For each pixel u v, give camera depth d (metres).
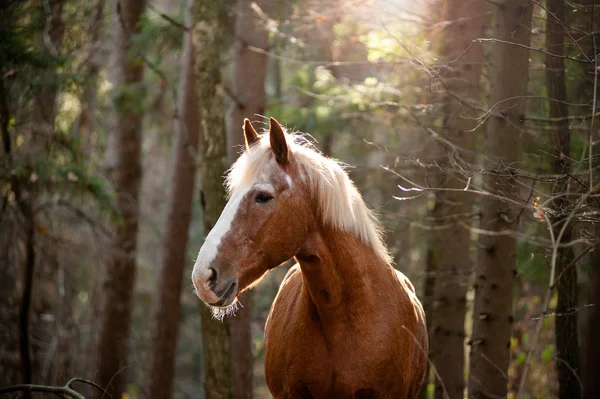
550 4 6.72
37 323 12.84
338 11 9.24
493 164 6.44
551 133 7.43
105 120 16.73
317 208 4.82
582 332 8.91
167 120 16.86
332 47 11.72
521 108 6.97
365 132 13.95
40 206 11.45
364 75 12.64
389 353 4.83
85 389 13.72
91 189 11.30
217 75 8.39
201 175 8.23
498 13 7.02
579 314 9.01
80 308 19.39
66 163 11.65
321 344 4.89
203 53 8.38
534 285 13.04
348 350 4.80
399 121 10.66
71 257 15.39
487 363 7.14
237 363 8.82
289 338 5.04
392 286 5.09
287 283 5.72
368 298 4.85
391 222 11.28
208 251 4.46
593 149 7.45
